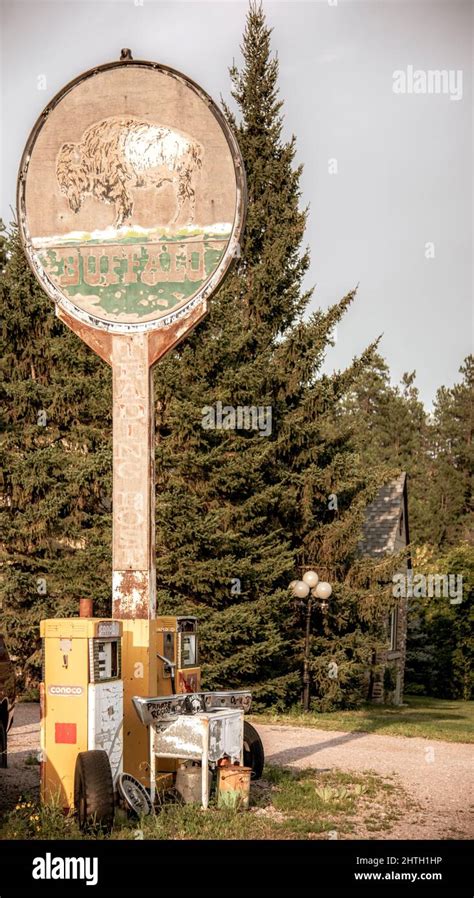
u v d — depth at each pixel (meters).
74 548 23.47
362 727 18.81
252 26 29.19
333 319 24.78
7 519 22.62
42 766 9.41
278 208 27.84
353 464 24.78
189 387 21.69
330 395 24.17
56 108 11.60
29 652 22.80
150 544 10.70
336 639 24.38
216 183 11.20
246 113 28.78
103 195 11.45
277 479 23.67
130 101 11.45
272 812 10.27
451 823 10.09
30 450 23.23
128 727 10.33
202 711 10.33
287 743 15.95
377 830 9.63
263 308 26.31
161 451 21.34
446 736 17.67
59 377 22.94
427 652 39.16
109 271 11.34
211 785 10.41
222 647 20.97
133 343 11.16
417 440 78.62
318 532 24.31
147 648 10.46
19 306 23.03
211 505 22.11
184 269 11.18
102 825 8.77
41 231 11.57
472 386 79.44
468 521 69.12
